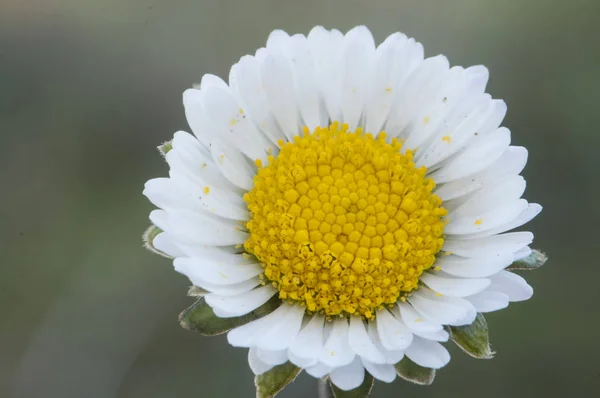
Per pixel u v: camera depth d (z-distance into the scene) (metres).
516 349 0.12
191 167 0.10
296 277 0.10
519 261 0.10
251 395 0.12
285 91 0.10
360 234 0.10
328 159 0.10
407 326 0.10
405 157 0.10
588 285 0.12
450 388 0.12
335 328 0.10
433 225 0.10
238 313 0.09
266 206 0.10
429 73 0.10
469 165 0.10
